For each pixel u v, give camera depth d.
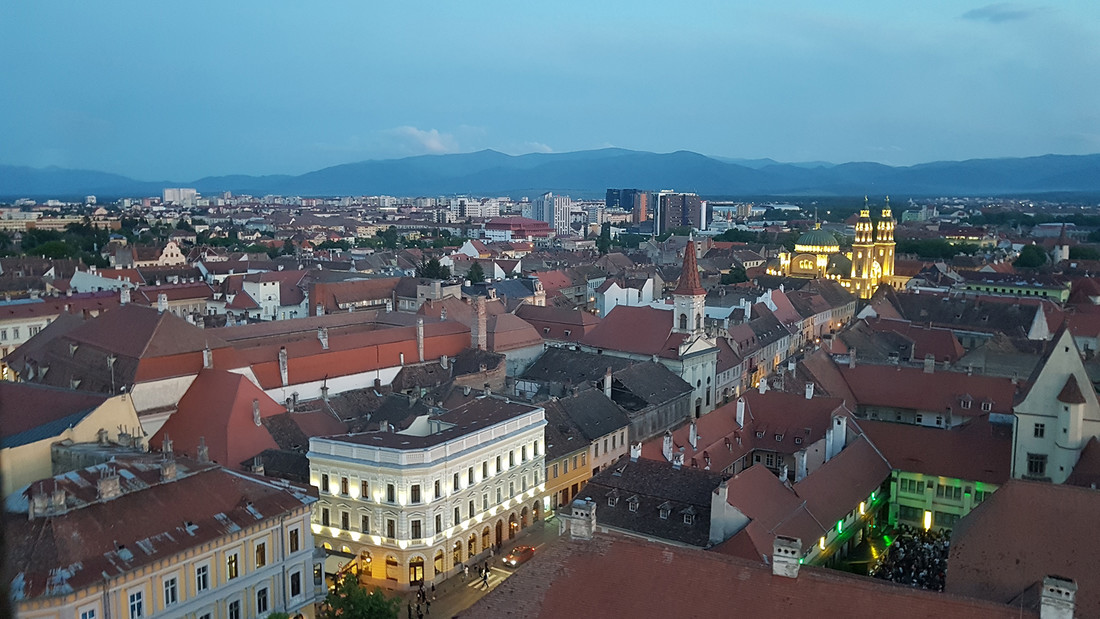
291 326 155.00
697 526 86.56
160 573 67.06
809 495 91.00
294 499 79.81
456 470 98.31
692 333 158.00
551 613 54.25
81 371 118.94
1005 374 149.25
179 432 109.62
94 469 73.12
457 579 97.50
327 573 94.38
